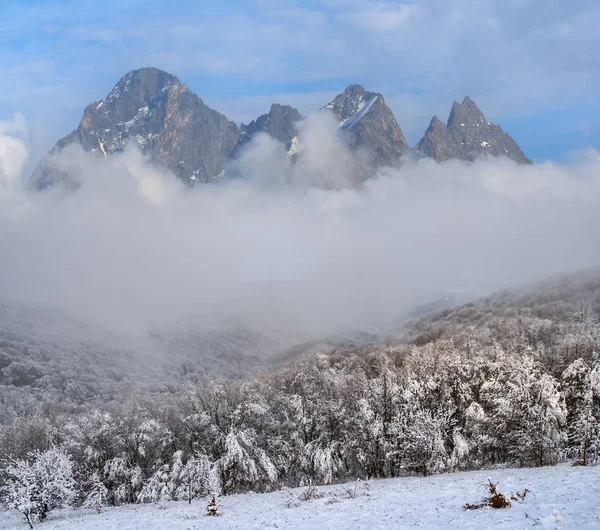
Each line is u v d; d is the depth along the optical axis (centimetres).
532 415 4466
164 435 5281
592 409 4341
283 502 3612
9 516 4756
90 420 5322
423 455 4569
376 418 4950
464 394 5169
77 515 4181
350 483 4441
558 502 2147
